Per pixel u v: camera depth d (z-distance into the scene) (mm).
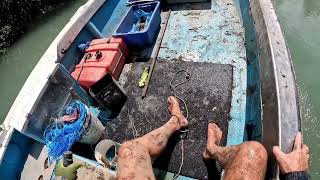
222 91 1351
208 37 1631
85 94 1449
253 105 1245
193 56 1549
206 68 1468
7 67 3199
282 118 902
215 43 1588
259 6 1364
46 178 1172
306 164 829
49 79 1276
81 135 1207
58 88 1312
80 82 1418
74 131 1189
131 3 1895
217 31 1651
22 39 3504
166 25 1766
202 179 1112
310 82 2115
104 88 1368
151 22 1624
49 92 1278
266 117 962
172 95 1398
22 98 1261
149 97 1418
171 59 1562
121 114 1389
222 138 1206
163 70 1519
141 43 1620
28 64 3164
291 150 856
